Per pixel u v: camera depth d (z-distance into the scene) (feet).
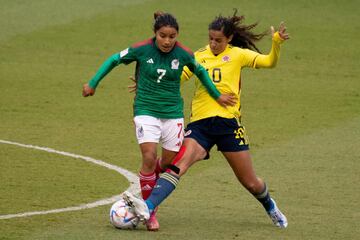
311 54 206.28
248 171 93.76
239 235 90.53
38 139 137.39
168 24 88.63
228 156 93.66
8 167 119.96
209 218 97.50
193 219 96.84
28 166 120.88
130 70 193.57
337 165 125.59
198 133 93.15
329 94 174.29
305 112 160.04
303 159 128.47
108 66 91.09
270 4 248.11
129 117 154.61
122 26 225.15
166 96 91.25
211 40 94.53
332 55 205.87
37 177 114.83
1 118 151.02
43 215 96.43
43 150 130.41
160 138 92.43
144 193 93.20
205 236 89.76
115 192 107.96
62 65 193.67
